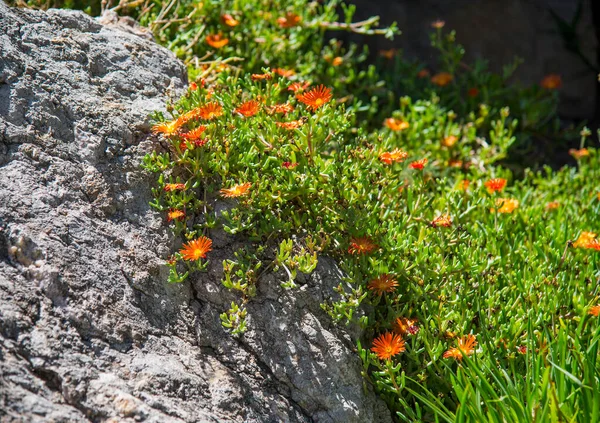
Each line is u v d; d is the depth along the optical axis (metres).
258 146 3.04
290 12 5.05
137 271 2.61
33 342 2.20
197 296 2.72
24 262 2.36
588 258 3.42
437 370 2.76
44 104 2.74
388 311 2.92
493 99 5.71
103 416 2.17
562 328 2.78
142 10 4.22
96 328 2.37
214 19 4.66
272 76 3.22
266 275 2.78
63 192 2.60
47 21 3.07
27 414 2.03
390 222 3.04
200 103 3.01
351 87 5.33
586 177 4.69
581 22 6.66
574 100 6.69
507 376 2.59
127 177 2.79
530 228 3.83
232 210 2.77
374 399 2.72
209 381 2.50
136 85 3.13
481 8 6.55
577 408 2.45
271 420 2.52
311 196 3.02
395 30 5.01
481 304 3.05
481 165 4.61
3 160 2.55
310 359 2.66
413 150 4.70
